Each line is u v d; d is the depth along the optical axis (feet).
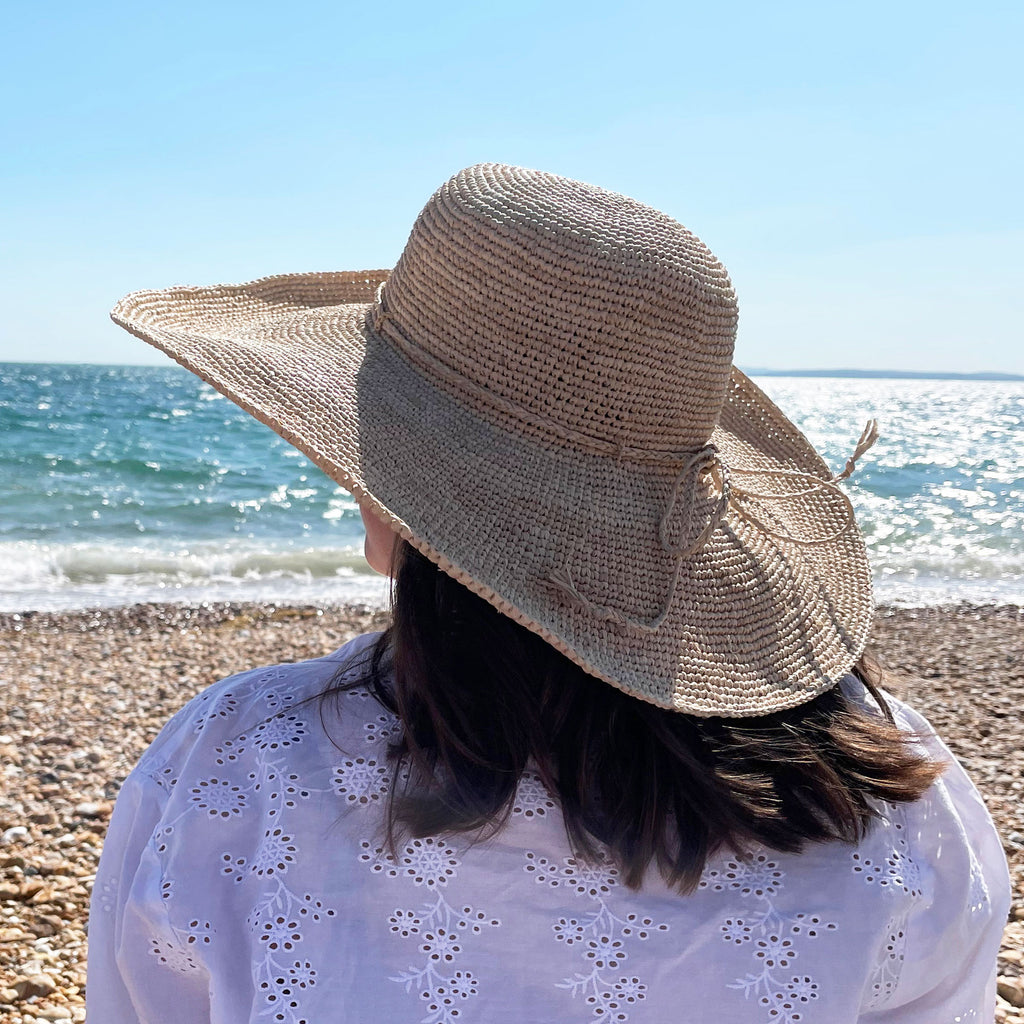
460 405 4.07
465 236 3.98
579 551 3.88
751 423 6.15
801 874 3.70
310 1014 3.28
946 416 190.29
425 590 3.72
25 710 22.54
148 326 4.51
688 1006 3.50
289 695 3.76
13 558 42.37
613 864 3.56
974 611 36.58
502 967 3.43
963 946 3.96
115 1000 3.67
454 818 3.43
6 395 150.82
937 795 4.11
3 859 15.14
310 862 3.43
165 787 3.61
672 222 4.11
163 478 69.56
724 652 4.03
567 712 3.59
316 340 4.48
